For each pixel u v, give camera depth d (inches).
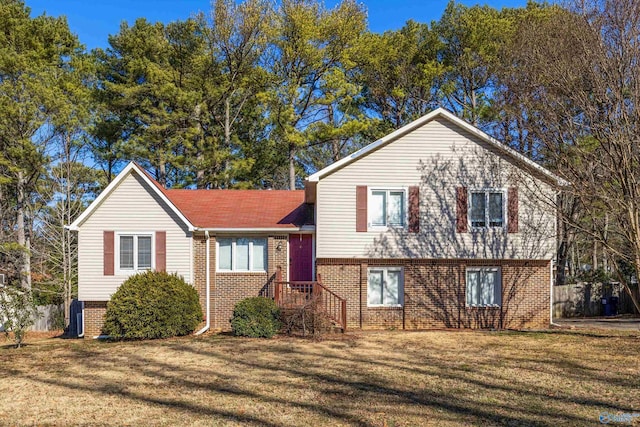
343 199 809.5
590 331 782.5
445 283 817.5
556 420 366.0
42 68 1194.6
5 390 473.7
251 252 861.2
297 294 775.7
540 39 837.8
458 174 813.2
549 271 823.7
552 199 771.4
